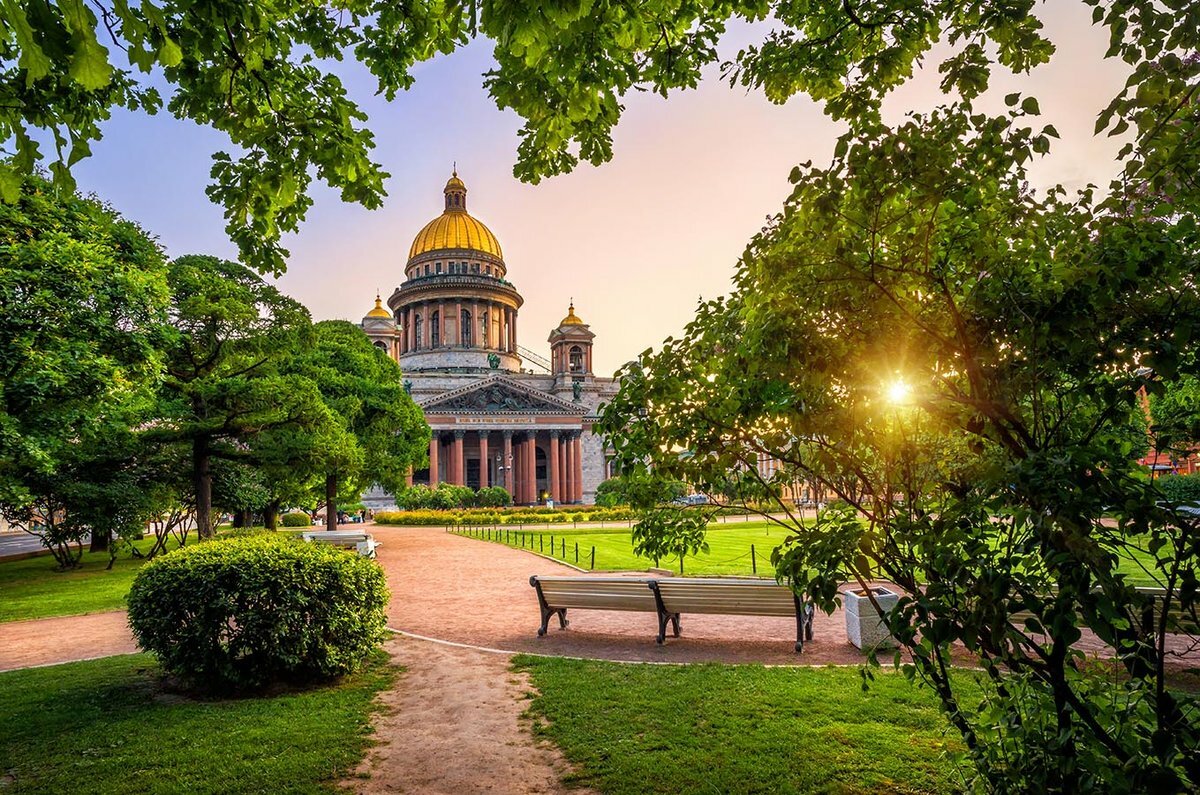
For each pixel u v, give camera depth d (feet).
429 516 204.03
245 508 117.60
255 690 33.68
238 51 21.24
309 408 88.07
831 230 13.88
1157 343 12.17
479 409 326.85
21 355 51.52
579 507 269.85
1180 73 11.60
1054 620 10.93
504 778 23.48
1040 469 11.47
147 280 64.34
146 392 70.28
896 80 21.57
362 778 23.66
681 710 28.96
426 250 395.96
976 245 13.34
